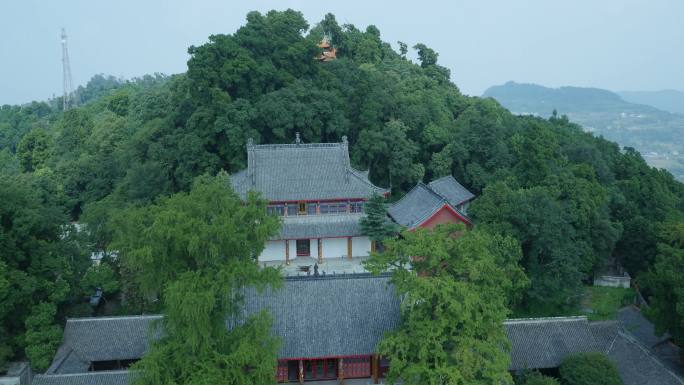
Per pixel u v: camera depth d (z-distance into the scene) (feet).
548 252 165.37
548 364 130.21
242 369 96.17
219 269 94.17
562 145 254.27
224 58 237.45
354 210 194.39
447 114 279.69
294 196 188.24
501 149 236.43
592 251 187.01
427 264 109.60
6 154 378.12
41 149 339.98
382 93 250.78
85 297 159.63
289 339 122.62
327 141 245.45
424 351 98.73
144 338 133.28
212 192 101.04
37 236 145.59
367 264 119.14
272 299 127.85
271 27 260.01
